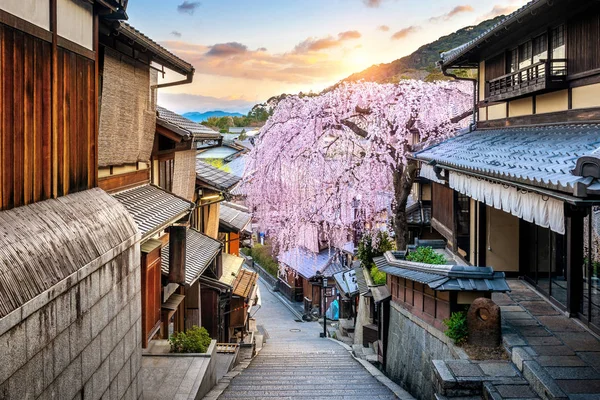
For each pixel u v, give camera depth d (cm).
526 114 1217
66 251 473
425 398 964
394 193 1753
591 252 902
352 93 1698
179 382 915
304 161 1745
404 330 1179
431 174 1468
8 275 372
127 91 941
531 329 905
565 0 950
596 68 906
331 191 1780
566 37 1015
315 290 3331
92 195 637
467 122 1819
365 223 1902
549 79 1005
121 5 695
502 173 783
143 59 1018
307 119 1720
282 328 2889
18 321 363
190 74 1126
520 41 1230
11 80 449
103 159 864
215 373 1116
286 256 1948
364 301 1972
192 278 1159
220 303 1756
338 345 2234
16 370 362
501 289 892
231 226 2214
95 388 525
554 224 680
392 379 1248
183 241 1123
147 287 995
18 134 463
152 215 922
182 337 1080
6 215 435
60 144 558
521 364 769
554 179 600
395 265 1265
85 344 497
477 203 1330
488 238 1312
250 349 1841
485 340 864
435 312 980
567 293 991
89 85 646
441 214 1811
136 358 685
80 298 484
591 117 921
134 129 999
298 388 1074
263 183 1812
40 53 507
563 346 822
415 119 1714
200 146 1638
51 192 536
